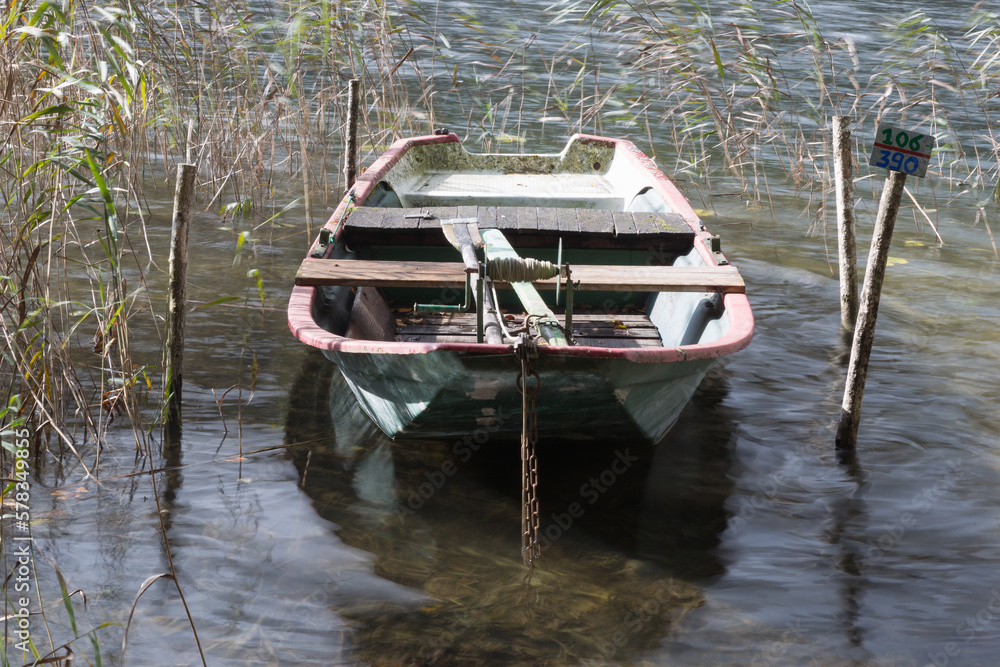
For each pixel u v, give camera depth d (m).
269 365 5.07
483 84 11.87
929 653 3.02
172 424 4.35
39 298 4.01
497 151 9.86
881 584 3.38
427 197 6.63
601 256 5.40
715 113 8.53
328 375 5.00
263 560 3.44
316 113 8.46
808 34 8.33
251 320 5.66
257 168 7.92
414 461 4.18
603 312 5.42
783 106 11.23
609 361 3.40
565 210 5.54
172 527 3.61
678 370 3.72
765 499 3.94
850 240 5.82
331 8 7.38
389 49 8.20
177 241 4.17
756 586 3.36
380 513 3.77
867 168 9.82
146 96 4.90
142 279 4.38
